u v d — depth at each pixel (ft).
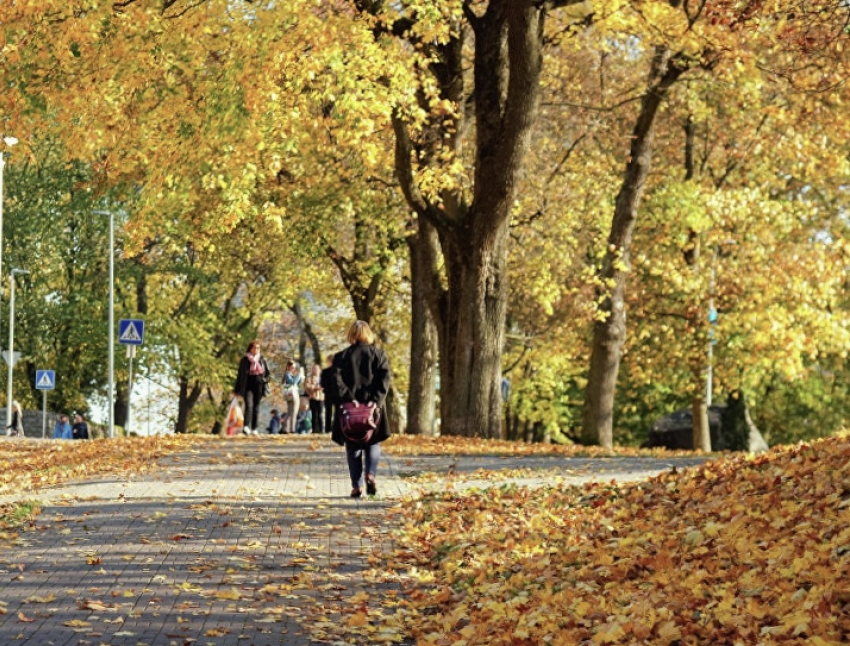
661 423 201.26
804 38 65.16
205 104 101.40
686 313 176.55
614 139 173.99
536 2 103.91
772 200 168.76
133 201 124.88
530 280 176.24
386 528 57.41
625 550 47.50
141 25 99.09
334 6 105.29
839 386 231.30
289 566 48.29
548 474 78.59
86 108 101.96
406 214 157.07
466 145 149.59
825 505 48.08
